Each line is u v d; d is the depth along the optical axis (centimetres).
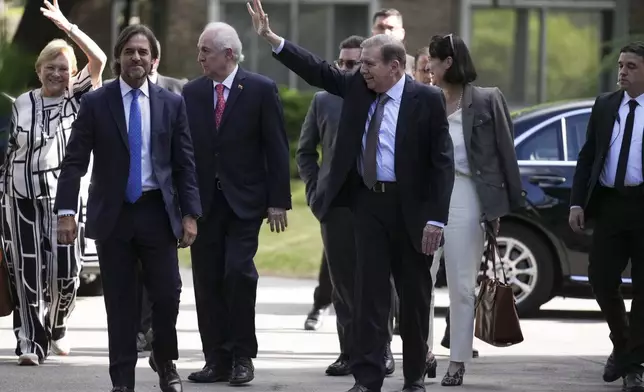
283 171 2405
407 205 2112
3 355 2762
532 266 3438
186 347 2948
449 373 2444
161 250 2105
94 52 2530
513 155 2434
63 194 2095
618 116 2364
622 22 6844
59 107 2611
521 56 6906
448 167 2120
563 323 3469
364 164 2128
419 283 2161
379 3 6744
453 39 2427
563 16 6912
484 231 2448
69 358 2716
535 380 2525
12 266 2630
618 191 2353
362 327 2138
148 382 2422
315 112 2578
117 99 2102
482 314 2398
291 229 5078
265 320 3453
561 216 3416
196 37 6619
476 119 2422
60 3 5294
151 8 6594
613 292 2402
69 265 2638
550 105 3522
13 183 2606
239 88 2402
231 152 2392
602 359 2841
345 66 2538
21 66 5269
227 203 2392
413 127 2114
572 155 3450
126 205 2086
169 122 2119
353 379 2494
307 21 6781
